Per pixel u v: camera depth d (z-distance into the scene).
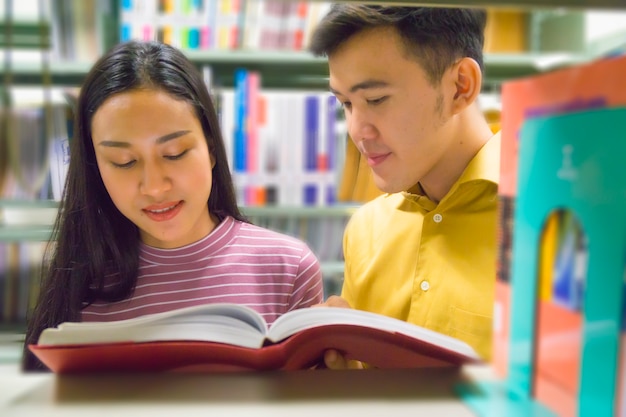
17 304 1.38
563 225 0.33
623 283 0.30
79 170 0.75
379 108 0.62
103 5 1.37
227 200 0.86
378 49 0.59
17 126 1.28
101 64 0.71
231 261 0.81
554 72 0.33
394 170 0.66
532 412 0.36
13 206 1.27
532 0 0.36
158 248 0.79
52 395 0.41
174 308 0.77
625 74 0.29
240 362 0.45
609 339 0.30
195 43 1.44
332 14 0.60
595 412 0.31
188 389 0.42
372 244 0.84
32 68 1.35
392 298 0.78
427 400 0.39
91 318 0.76
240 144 1.46
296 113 1.47
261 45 1.46
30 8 1.32
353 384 0.43
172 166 0.68
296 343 0.44
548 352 0.35
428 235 0.74
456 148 0.70
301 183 1.49
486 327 0.66
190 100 0.71
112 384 0.43
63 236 0.77
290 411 0.38
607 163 0.30
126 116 0.65
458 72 0.63
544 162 0.34
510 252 0.38
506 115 0.39
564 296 0.33
